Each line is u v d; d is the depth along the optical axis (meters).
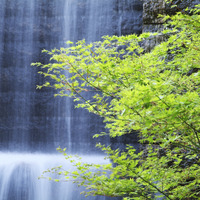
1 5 25.77
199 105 2.54
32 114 25.66
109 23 25.25
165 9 6.31
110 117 3.18
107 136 24.14
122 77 3.22
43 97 25.80
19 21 26.06
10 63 25.69
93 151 24.39
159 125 2.84
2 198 17.88
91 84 3.11
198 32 3.57
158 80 2.75
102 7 25.66
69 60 2.98
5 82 25.47
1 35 25.59
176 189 3.47
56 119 25.75
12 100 25.53
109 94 3.12
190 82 3.27
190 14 5.95
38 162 20.86
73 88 3.17
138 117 2.83
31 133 25.58
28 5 26.28
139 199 3.21
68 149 25.23
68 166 20.53
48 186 17.75
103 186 3.10
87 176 3.16
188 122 2.82
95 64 3.02
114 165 16.62
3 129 25.23
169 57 5.27
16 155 24.44
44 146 25.53
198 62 3.37
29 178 18.70
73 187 16.88
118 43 3.42
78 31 26.47
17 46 25.92
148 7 6.61
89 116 25.06
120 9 24.91
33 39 26.11
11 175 18.73
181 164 5.30
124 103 2.60
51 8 26.67
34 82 25.80
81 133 25.14
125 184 3.08
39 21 26.28
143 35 3.40
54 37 26.61
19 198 17.95
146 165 3.48
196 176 3.48
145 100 2.45
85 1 26.47
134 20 24.44
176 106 2.46
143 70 3.04
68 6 26.80
